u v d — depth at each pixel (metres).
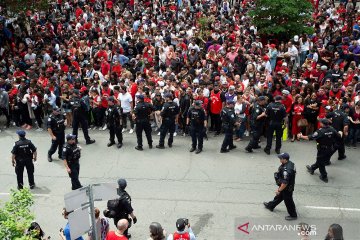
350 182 13.71
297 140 16.58
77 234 7.61
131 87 18.38
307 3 23.39
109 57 21.86
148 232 11.51
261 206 12.53
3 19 24.17
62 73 19.66
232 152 15.75
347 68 21.31
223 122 15.44
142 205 12.70
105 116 17.88
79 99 16.36
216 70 19.56
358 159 15.11
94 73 19.39
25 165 13.44
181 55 21.75
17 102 18.02
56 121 15.14
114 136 16.38
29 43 23.64
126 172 14.59
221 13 29.05
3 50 23.09
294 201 12.73
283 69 18.80
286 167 11.48
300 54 22.34
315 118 16.33
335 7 29.44
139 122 15.73
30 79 19.27
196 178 14.11
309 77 19.52
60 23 27.53
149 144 16.14
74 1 31.23
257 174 14.25
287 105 16.34
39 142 17.00
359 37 23.28
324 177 13.71
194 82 17.39
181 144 16.50
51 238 11.40
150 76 19.00
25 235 7.60
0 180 14.40
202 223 11.82
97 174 14.50
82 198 7.64
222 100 16.78
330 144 13.37
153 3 31.25
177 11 30.30
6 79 19.53
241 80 18.38
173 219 12.02
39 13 27.72
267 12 23.20
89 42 24.23
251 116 15.73
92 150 16.19
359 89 16.94
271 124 15.16
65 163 12.95
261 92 16.70
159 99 17.28
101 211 12.47
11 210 7.95
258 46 21.62
